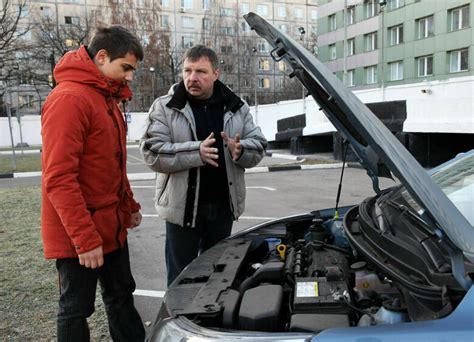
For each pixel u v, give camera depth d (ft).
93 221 7.68
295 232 9.87
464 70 80.69
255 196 28.84
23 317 11.13
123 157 8.32
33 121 101.50
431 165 39.52
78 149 7.14
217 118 10.29
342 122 7.93
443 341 4.59
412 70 92.22
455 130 33.78
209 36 172.96
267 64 179.22
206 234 10.69
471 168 8.14
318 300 6.03
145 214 23.99
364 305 6.27
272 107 68.85
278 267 7.14
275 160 53.31
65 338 7.69
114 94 7.96
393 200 7.81
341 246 8.46
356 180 34.27
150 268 15.08
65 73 7.47
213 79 9.98
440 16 83.82
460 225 5.18
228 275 6.98
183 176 9.75
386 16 98.53
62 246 7.43
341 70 118.52
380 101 42.93
